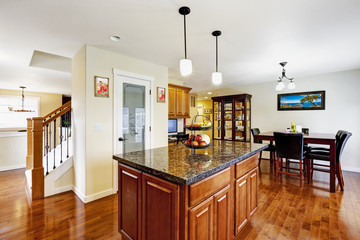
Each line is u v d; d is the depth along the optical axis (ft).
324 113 13.87
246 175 5.98
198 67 11.98
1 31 6.95
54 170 9.07
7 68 11.21
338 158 9.60
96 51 8.59
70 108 9.83
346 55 9.84
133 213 4.97
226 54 9.64
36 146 8.55
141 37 7.61
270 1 5.30
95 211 7.44
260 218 6.98
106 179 8.93
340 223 6.59
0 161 14.07
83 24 6.54
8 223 6.57
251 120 17.65
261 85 17.02
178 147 7.37
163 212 4.05
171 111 13.61
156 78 11.34
